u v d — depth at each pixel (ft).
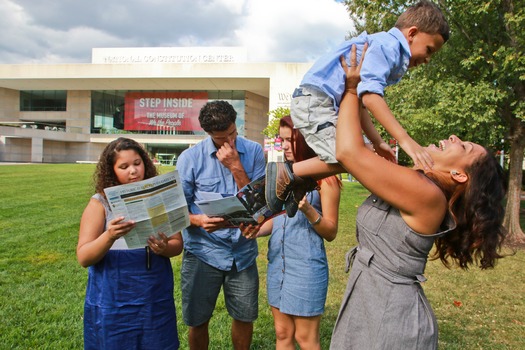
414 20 6.66
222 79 144.87
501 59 23.63
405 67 6.49
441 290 16.75
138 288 7.40
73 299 14.64
